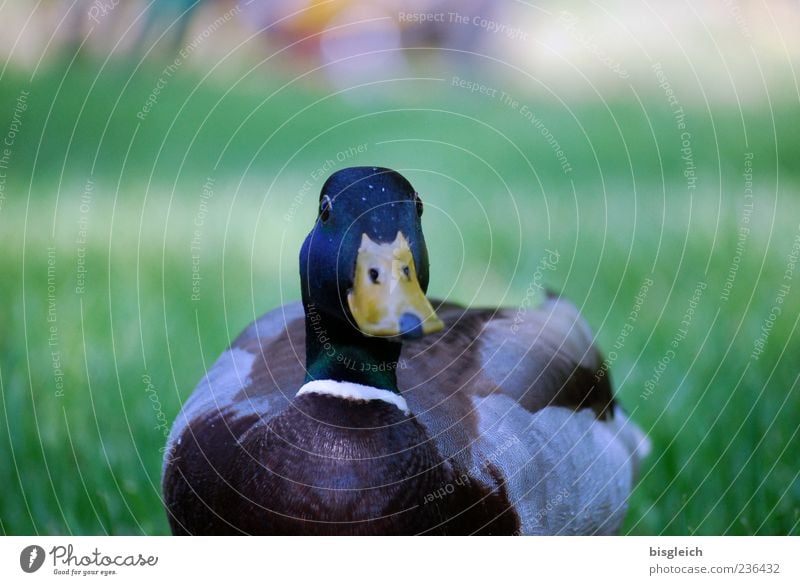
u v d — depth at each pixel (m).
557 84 8.13
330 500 2.48
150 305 4.88
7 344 4.45
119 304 4.87
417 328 2.30
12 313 4.69
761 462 3.74
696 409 4.05
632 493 3.64
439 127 7.27
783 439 3.86
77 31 7.61
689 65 7.94
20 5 7.52
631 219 5.87
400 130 7.16
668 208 5.97
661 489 3.69
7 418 3.96
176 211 5.91
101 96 7.40
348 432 2.52
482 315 3.47
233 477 2.57
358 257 2.35
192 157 6.81
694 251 5.44
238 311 4.96
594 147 6.89
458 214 5.98
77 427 3.96
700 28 8.09
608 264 5.39
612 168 6.53
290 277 5.40
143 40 7.66
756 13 8.08
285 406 2.67
